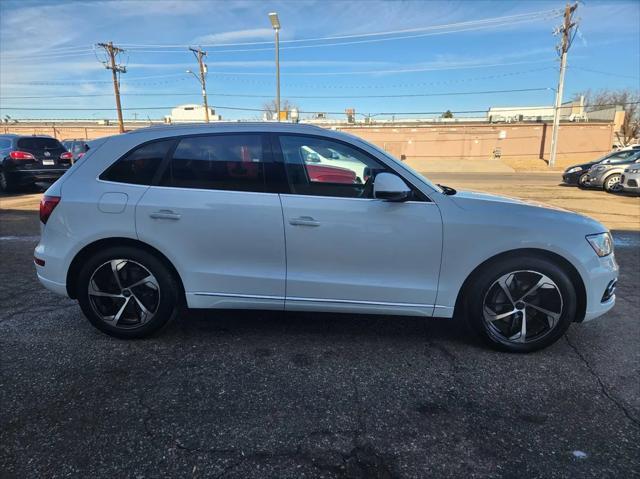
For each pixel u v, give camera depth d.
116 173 3.42
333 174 3.30
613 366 3.28
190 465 2.26
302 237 3.28
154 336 3.66
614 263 3.42
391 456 2.34
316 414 2.69
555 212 3.38
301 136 3.35
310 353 3.43
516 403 2.82
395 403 2.81
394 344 3.59
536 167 40.72
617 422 2.64
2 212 9.59
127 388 2.92
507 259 3.28
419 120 56.53
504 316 3.37
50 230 3.43
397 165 3.32
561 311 3.31
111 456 2.31
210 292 3.40
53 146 12.98
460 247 3.24
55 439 2.43
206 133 3.38
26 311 4.18
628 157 15.11
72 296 3.58
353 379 3.07
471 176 28.20
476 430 2.56
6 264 5.73
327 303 3.37
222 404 2.77
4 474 2.17
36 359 3.28
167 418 2.62
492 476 2.21
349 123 54.53
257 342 3.59
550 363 3.31
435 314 3.37
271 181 3.31
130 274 3.47
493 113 67.31
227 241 3.32
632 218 9.69
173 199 3.32
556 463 2.30
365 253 3.28
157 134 3.43
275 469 2.24
